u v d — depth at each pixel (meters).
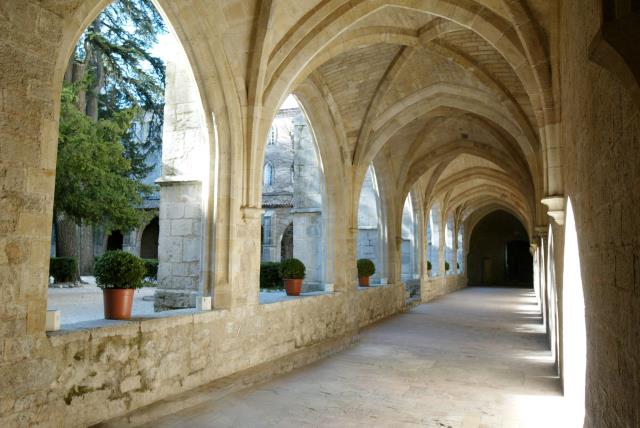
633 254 1.70
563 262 5.62
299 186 12.39
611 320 2.28
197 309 6.30
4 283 3.68
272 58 7.17
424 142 14.72
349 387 6.39
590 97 2.64
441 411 5.45
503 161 14.36
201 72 6.54
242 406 5.45
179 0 6.09
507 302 19.53
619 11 1.24
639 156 1.51
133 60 17.77
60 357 4.07
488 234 32.25
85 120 12.66
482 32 6.80
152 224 28.83
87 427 4.29
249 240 7.00
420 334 11.08
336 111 10.41
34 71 3.97
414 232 18.55
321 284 10.91
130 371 4.82
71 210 13.16
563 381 6.01
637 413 1.70
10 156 3.77
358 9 7.24
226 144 6.75
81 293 12.44
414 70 10.43
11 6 3.81
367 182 16.62
